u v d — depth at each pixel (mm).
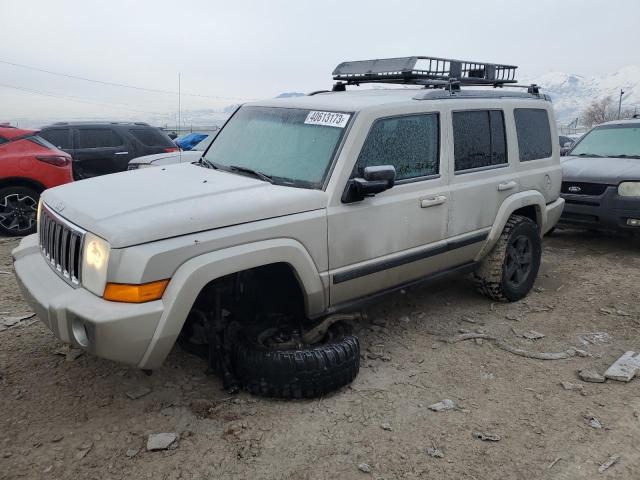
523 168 5469
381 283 4238
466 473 3049
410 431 3414
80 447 3166
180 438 3275
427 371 4172
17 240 7617
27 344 4355
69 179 8188
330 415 3551
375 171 3693
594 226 7629
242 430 3357
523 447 3285
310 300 3777
